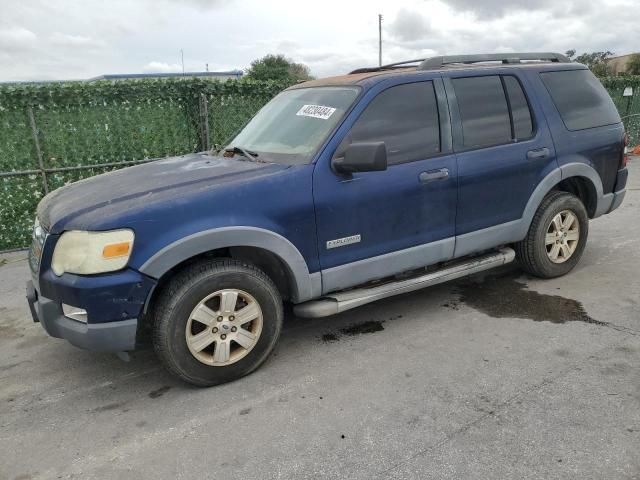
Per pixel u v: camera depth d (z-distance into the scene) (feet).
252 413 9.98
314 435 9.21
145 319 11.01
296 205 11.02
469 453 8.53
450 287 16.03
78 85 22.57
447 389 10.43
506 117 14.21
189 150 25.41
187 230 10.02
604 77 45.65
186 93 24.70
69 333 10.07
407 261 12.80
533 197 14.73
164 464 8.69
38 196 22.81
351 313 14.48
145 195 10.39
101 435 9.58
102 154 23.72
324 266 11.66
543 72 15.31
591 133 15.89
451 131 13.17
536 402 9.82
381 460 8.48
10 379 11.83
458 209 13.33
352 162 10.87
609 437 8.73
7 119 21.74
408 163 12.44
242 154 13.01
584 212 16.17
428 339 12.67
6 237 22.61
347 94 12.48
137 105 23.90
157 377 11.62
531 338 12.43
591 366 11.01
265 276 11.10
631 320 13.12
